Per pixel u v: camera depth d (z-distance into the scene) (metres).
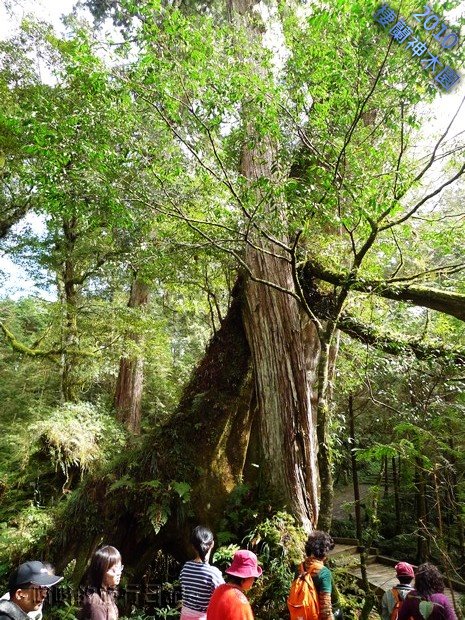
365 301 6.38
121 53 4.10
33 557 5.93
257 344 6.24
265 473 5.74
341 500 11.88
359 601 5.16
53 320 10.41
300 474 5.54
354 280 4.84
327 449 4.28
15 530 6.48
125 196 4.59
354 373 7.08
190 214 5.79
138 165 4.44
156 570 6.27
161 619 5.21
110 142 4.39
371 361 5.93
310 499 5.49
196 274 8.07
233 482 6.27
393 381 6.57
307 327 6.46
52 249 10.54
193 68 3.96
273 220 4.41
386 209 4.37
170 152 4.86
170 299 13.64
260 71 4.71
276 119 4.39
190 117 4.36
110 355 10.91
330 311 6.35
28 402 11.74
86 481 6.29
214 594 2.75
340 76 3.97
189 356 15.50
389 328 6.20
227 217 5.20
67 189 4.27
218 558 4.96
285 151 4.62
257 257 6.45
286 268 6.37
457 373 5.55
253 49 4.50
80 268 11.65
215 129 4.52
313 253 6.52
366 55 3.82
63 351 10.11
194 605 3.20
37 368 11.73
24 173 4.29
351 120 4.31
